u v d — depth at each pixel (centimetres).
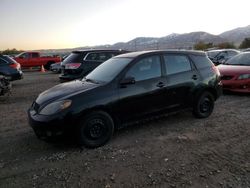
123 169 414
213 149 479
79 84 548
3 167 433
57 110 469
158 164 427
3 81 983
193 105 641
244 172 396
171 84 591
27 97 1034
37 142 535
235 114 698
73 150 490
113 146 504
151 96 561
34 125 480
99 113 497
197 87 635
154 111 573
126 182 378
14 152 489
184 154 461
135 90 538
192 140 523
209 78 658
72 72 1120
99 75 568
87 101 484
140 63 561
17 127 633
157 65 584
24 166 435
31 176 403
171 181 377
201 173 396
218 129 582
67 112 468
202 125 611
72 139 508
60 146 510
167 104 591
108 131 510
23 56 2695
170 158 447
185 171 403
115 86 520
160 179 382
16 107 851
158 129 589
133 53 602
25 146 516
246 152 464
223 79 934
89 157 459
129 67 545
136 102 541
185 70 626
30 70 2736
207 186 362
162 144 507
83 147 494
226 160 435
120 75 532
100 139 503
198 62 658
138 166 422
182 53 635
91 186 371
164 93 581
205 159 440
